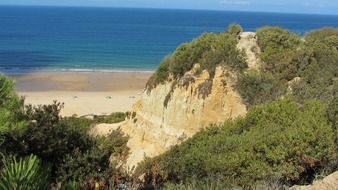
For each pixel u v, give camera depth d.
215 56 25.23
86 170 10.46
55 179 10.09
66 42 148.12
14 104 6.82
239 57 25.19
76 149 10.97
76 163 10.49
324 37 27.31
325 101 19.25
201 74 25.30
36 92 65.62
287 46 26.12
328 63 24.11
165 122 26.83
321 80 22.86
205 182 11.30
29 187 4.15
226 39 26.27
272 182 11.16
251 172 13.12
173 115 26.27
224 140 16.38
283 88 23.66
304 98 21.52
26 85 70.69
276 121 17.64
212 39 26.77
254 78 24.30
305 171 13.12
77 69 90.06
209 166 13.41
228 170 13.31
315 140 13.34
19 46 132.88
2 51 119.88
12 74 80.88
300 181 12.91
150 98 29.00
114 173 10.20
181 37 179.00
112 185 9.20
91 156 10.77
